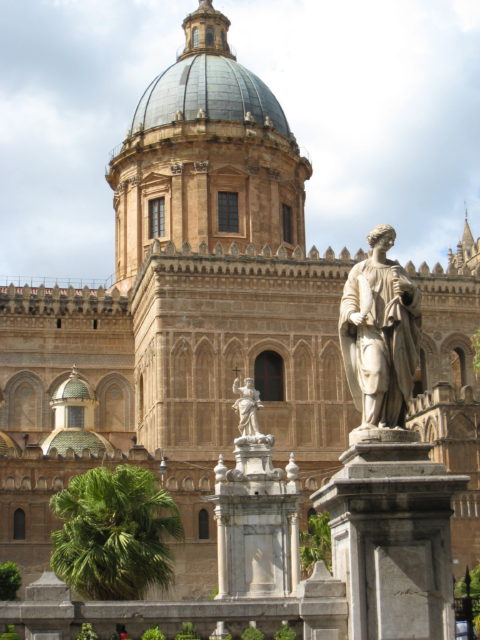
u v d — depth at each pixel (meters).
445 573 12.21
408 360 12.88
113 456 59.53
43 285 73.25
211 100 75.88
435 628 12.08
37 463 57.84
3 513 55.09
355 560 12.20
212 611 13.59
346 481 12.19
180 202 73.69
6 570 47.72
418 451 12.56
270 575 38.31
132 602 13.75
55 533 36.78
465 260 95.88
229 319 65.19
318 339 66.12
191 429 63.00
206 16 82.25
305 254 68.88
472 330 69.31
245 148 74.81
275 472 39.31
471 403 58.28
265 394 65.44
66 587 13.69
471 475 57.19
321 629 12.60
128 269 76.06
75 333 73.12
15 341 72.19
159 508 37.47
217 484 38.84
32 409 71.56
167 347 63.94
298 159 77.50
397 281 12.89
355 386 13.34
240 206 74.25
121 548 33.69
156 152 75.06
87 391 67.50
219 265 65.50
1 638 13.22
